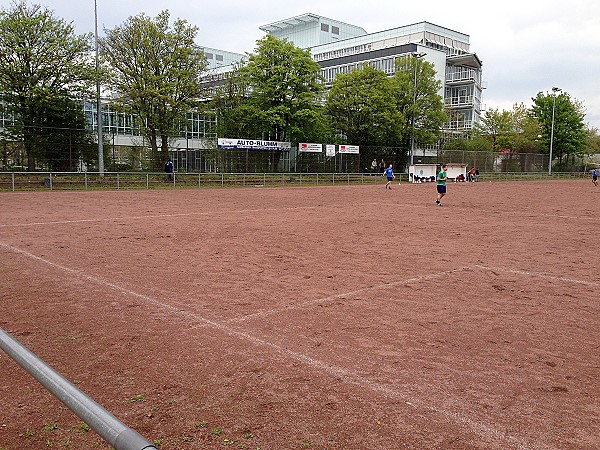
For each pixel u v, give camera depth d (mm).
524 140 69188
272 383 4512
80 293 7461
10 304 6863
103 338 5605
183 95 38656
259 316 6441
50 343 5441
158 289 7742
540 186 46938
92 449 3479
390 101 50688
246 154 42906
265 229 14875
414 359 5117
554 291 8016
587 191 38875
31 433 3682
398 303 7176
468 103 77938
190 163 42125
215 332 5824
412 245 12398
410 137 53812
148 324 6090
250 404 4117
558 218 19297
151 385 4445
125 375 4648
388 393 4344
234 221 16719
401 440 3594
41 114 34344
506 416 3975
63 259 9961
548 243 13078
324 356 5152
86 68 33531
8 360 5027
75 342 5477
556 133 71938
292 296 7441
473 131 69000
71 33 33688
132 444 1612
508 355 5270
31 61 32156
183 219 17078
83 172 33000
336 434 3670
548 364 5055
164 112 38062
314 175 45188
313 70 45594
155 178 36281
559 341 5711
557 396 4344
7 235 12930
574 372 4863
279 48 44750
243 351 5254
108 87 37219
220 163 41656
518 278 8914
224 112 46625
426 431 3725
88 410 1845
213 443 3535
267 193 31984
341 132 53312
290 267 9539
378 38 82375
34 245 11492
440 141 64062
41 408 4066
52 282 8117
